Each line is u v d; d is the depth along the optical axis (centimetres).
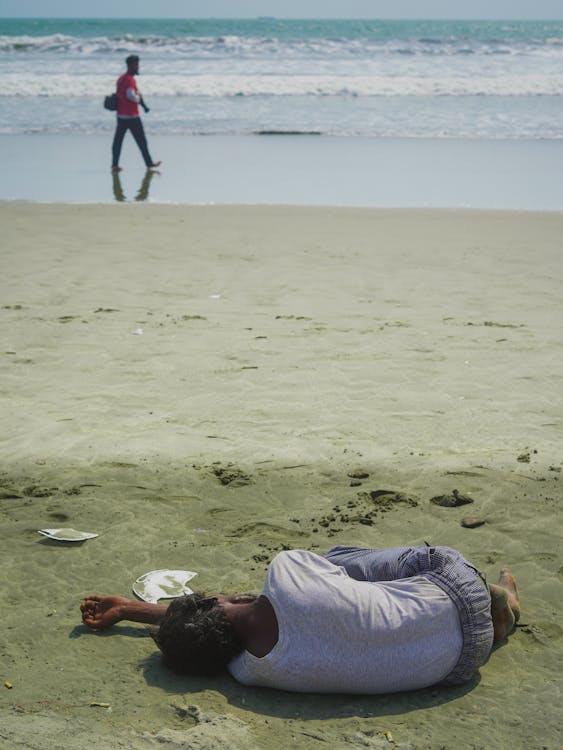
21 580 375
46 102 2655
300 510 440
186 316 804
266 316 806
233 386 619
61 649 327
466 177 1627
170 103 2638
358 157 1836
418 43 4572
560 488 461
